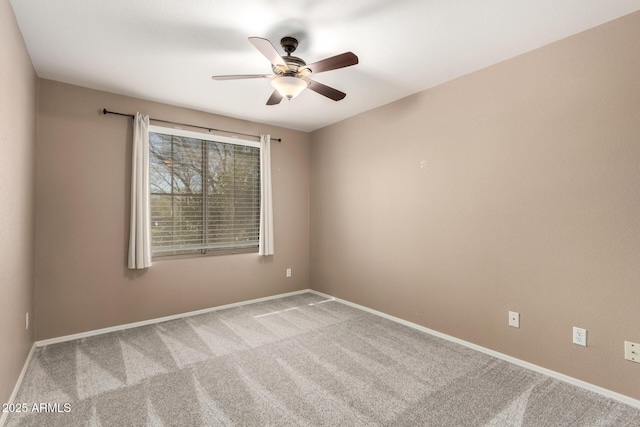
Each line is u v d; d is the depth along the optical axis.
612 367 2.06
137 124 3.27
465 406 1.97
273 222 4.37
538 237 2.39
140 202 3.27
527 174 2.45
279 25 2.09
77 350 2.74
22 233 2.29
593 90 2.12
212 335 3.07
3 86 1.75
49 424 1.79
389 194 3.54
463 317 2.87
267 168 4.22
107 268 3.17
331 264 4.36
